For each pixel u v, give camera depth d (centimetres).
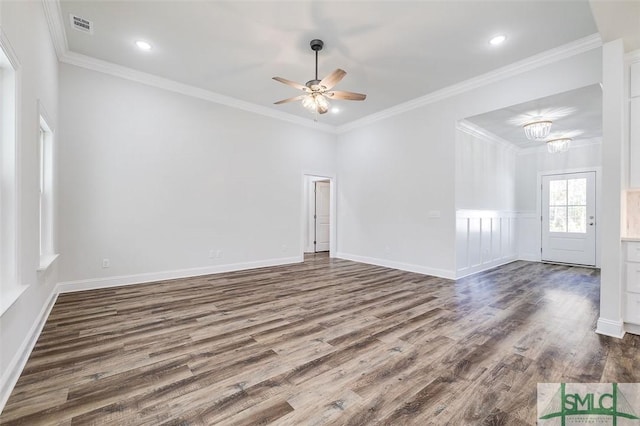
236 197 523
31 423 146
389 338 247
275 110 567
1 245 188
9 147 189
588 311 316
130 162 416
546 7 278
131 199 418
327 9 286
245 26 314
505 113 428
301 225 620
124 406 159
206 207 488
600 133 539
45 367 197
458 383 183
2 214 188
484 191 548
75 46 354
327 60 381
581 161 588
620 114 249
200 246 482
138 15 297
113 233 404
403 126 538
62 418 150
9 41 175
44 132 321
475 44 342
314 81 319
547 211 632
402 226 541
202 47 355
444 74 416
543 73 365
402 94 486
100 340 239
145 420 149
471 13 289
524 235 665
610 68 254
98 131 392
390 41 338
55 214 347
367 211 610
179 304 332
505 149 627
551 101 381
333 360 210
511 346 233
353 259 641
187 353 219
